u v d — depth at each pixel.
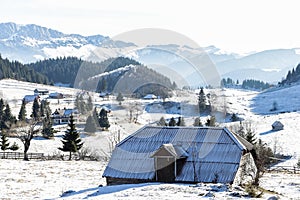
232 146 20.73
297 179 30.05
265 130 67.06
